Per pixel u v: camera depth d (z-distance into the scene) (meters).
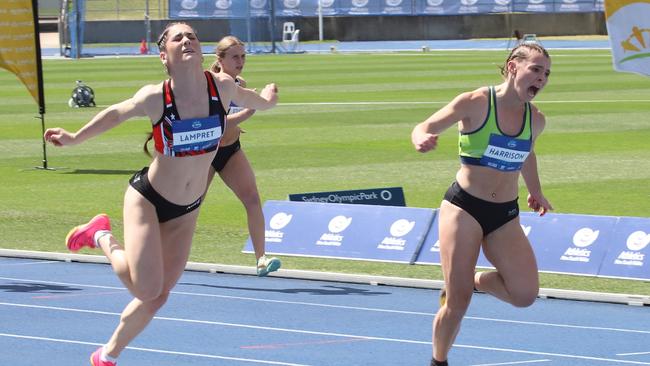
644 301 18.50
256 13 121.69
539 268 20.78
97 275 20.97
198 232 25.70
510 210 13.40
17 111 56.00
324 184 32.56
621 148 39.62
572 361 15.02
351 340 16.16
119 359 15.05
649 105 54.84
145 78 78.44
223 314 17.81
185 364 14.80
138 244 13.20
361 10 127.25
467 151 13.29
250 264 22.09
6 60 35.88
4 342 15.92
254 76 78.44
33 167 37.12
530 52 12.96
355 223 22.58
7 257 22.97
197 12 123.88
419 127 12.90
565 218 21.09
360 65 89.31
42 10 169.12
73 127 48.53
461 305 13.40
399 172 34.84
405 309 18.23
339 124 48.47
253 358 15.10
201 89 13.11
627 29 21.48
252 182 19.88
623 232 20.50
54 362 14.87
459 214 13.33
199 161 13.32
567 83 68.88
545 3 123.69
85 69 89.62
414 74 78.56
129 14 138.75
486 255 13.71
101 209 29.12
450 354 15.39
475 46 115.94
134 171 36.16
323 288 19.97
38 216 28.05
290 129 46.78
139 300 13.62
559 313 17.94
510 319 17.50
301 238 22.86
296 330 16.75
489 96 13.16
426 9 126.19
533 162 14.43
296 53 110.94
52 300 18.73
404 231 22.14
